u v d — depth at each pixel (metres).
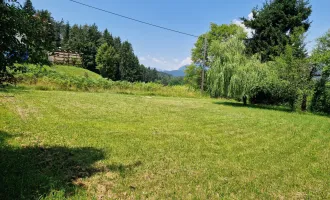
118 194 3.76
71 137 6.83
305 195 4.16
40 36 3.91
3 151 5.21
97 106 13.40
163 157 5.69
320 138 8.91
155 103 17.27
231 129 9.56
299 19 25.25
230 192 4.09
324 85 18.33
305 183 4.66
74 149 5.80
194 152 6.27
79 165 4.84
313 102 19.08
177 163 5.35
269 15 26.39
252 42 27.38
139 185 4.13
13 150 5.36
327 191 4.34
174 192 3.94
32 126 7.67
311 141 8.34
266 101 23.25
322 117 15.71
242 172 5.04
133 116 11.10
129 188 3.98
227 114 13.82
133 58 92.38
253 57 20.17
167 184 4.25
